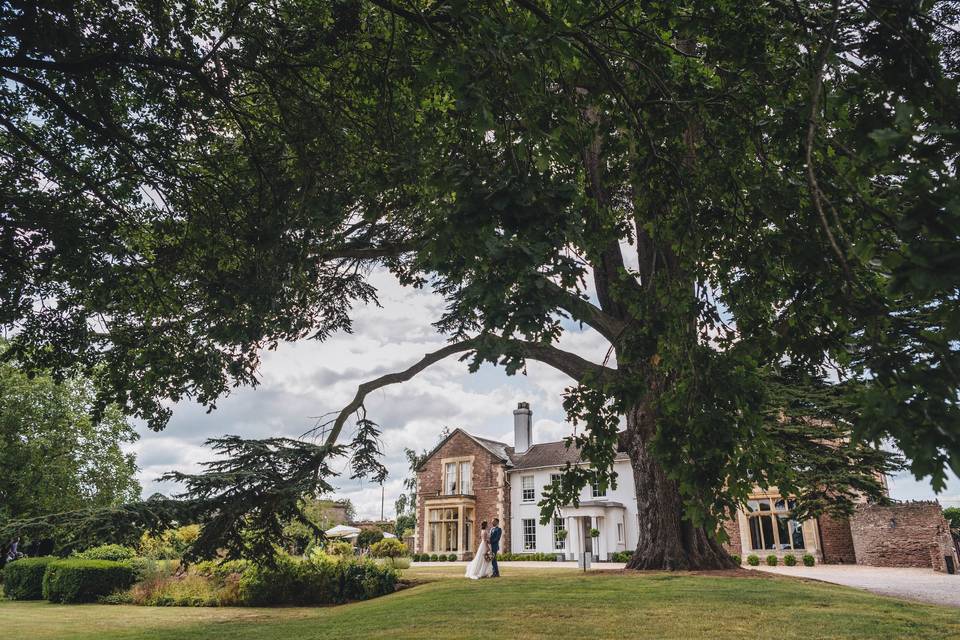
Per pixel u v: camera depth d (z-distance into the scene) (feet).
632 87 16.01
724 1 13.93
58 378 29.04
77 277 26.12
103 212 26.30
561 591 37.45
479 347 9.74
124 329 31.14
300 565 53.01
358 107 23.57
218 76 22.76
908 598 42.93
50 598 59.11
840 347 11.58
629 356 13.17
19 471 95.66
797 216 12.28
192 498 37.83
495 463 128.36
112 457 107.34
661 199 15.46
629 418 51.52
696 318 13.20
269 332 27.84
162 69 22.08
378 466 41.83
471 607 33.35
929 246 6.28
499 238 9.36
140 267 27.63
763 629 25.38
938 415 6.32
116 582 59.93
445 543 131.23
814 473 50.62
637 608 30.66
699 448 11.26
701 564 47.55
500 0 14.26
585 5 12.98
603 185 16.35
